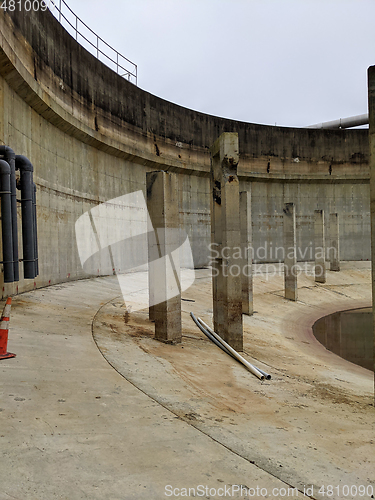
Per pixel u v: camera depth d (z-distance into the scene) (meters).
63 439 3.37
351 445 4.26
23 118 12.49
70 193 16.89
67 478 2.77
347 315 21.45
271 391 6.71
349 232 35.75
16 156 9.02
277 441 4.11
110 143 20.17
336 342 16.41
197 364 7.64
